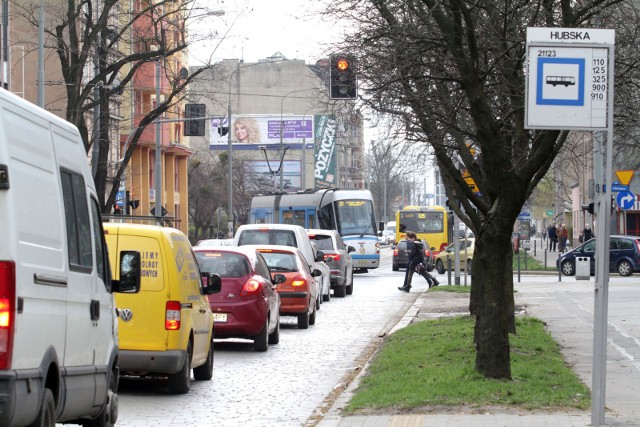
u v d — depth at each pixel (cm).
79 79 4584
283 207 7062
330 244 4381
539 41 1266
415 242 4762
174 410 1580
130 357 1669
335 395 1742
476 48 1541
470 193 1680
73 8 4619
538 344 2089
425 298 3997
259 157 13875
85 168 1166
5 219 866
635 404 1451
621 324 2725
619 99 1972
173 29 4728
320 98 2345
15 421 867
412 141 1962
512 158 1961
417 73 1823
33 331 910
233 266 2361
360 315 3462
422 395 1498
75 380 1070
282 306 2922
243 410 1584
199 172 11038
